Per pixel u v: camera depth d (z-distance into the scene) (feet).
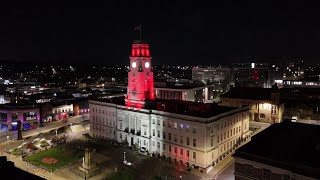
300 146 162.61
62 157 295.28
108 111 355.77
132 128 326.03
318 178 131.03
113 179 240.53
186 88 506.89
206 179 235.81
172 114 279.28
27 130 414.82
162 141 290.97
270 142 171.63
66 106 497.87
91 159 259.39
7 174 111.45
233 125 300.40
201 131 254.06
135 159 287.07
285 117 415.23
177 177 240.94
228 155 287.48
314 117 418.72
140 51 335.47
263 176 151.84
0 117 426.10
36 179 108.68
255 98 413.39
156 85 546.26
